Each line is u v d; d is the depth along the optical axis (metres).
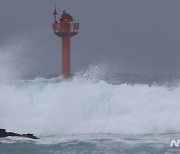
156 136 74.44
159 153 61.75
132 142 68.56
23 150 64.00
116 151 62.81
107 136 74.62
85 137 73.69
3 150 64.12
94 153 61.94
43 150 63.91
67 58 186.50
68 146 66.06
